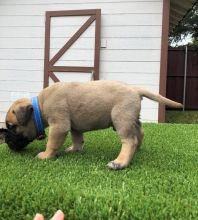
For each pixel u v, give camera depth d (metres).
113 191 0.68
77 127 0.94
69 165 0.89
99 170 0.85
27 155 1.00
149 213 0.58
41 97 0.96
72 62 2.50
